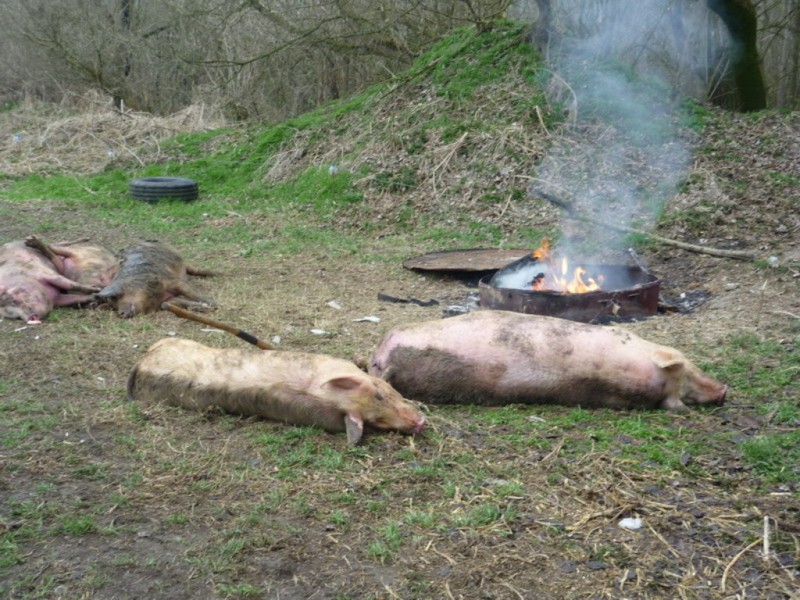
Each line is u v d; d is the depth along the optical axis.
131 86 12.86
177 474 2.50
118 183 8.77
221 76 11.66
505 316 3.05
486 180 6.92
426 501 2.34
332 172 7.60
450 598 1.92
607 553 2.06
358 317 4.27
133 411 2.95
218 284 4.99
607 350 2.92
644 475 2.44
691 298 4.54
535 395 2.97
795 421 2.79
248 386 2.83
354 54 9.89
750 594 1.91
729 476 2.44
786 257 4.96
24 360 3.53
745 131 7.01
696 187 6.30
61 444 2.71
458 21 9.56
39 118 11.86
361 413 2.72
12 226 6.89
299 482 2.45
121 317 4.18
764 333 3.72
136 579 2.00
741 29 7.71
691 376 2.94
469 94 7.84
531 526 2.19
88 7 12.46
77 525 2.21
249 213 7.33
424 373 2.99
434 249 5.99
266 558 2.08
